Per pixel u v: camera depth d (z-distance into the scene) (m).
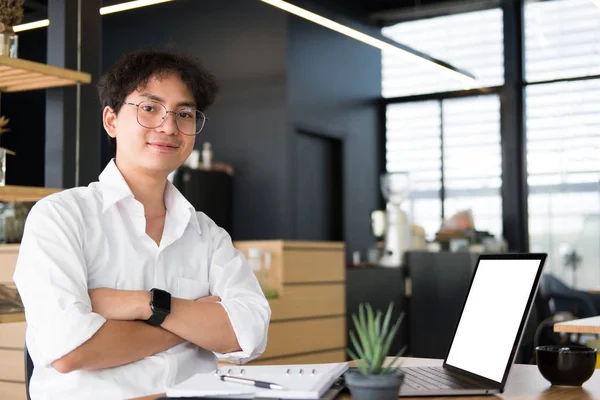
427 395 1.39
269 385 1.25
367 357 1.19
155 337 1.62
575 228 8.55
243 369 1.43
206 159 7.64
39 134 3.31
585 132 8.55
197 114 1.81
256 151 7.93
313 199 8.41
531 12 8.85
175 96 1.75
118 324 1.58
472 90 9.10
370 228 9.07
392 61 9.49
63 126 3.24
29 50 3.38
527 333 3.93
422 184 9.38
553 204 8.68
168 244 1.76
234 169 8.02
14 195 2.84
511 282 1.51
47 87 3.28
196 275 1.81
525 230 8.77
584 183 8.53
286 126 7.79
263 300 1.79
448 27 9.28
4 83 3.11
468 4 9.01
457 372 1.59
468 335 1.61
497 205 8.92
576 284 8.50
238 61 8.08
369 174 9.16
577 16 8.62
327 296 4.66
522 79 8.88
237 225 7.98
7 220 3.04
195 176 7.34
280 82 7.84
